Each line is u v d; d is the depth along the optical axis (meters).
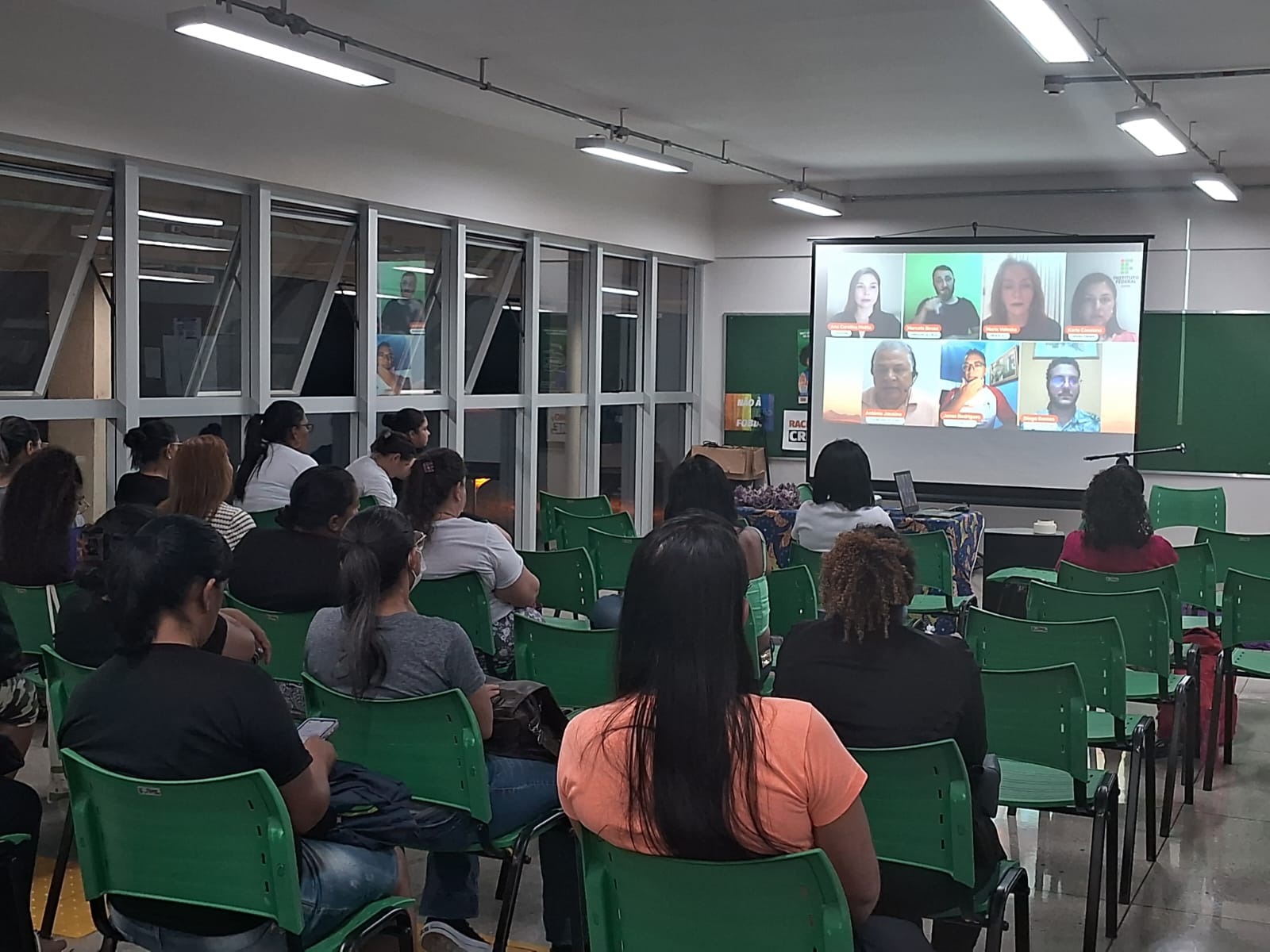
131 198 5.85
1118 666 3.51
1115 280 9.59
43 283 5.67
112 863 2.14
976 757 2.45
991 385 10.03
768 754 1.62
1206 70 6.29
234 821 2.01
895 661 2.40
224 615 3.16
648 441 10.75
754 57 6.21
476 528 3.92
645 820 1.65
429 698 2.60
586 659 3.41
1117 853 3.47
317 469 3.54
